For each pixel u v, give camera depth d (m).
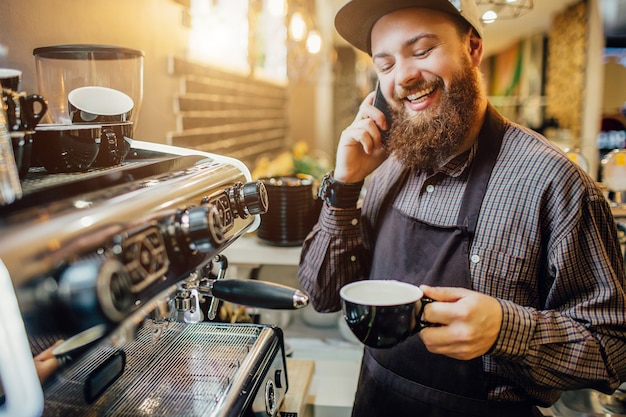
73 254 0.49
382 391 1.13
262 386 0.90
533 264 0.99
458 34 1.01
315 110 6.22
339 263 1.24
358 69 7.47
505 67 8.17
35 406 0.48
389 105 1.11
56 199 0.57
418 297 0.77
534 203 0.97
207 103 2.58
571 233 0.94
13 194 0.54
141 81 1.12
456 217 1.07
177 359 0.92
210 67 2.63
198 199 0.75
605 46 6.01
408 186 1.19
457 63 1.00
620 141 5.42
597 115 4.82
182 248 0.67
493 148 1.05
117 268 0.52
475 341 0.81
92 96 0.89
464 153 1.08
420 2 0.97
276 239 1.63
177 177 0.79
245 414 0.80
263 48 4.00
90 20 1.37
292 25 3.23
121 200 0.61
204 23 2.59
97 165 0.80
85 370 0.79
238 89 3.28
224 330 1.04
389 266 1.16
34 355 0.46
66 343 0.50
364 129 1.16
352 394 1.46
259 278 1.79
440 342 0.81
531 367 0.90
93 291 0.49
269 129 4.39
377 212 1.25
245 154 3.48
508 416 1.00
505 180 1.01
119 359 0.83
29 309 0.45
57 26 1.22
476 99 1.04
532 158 1.00
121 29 1.58
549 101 5.95
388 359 1.12
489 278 1.01
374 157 1.21
